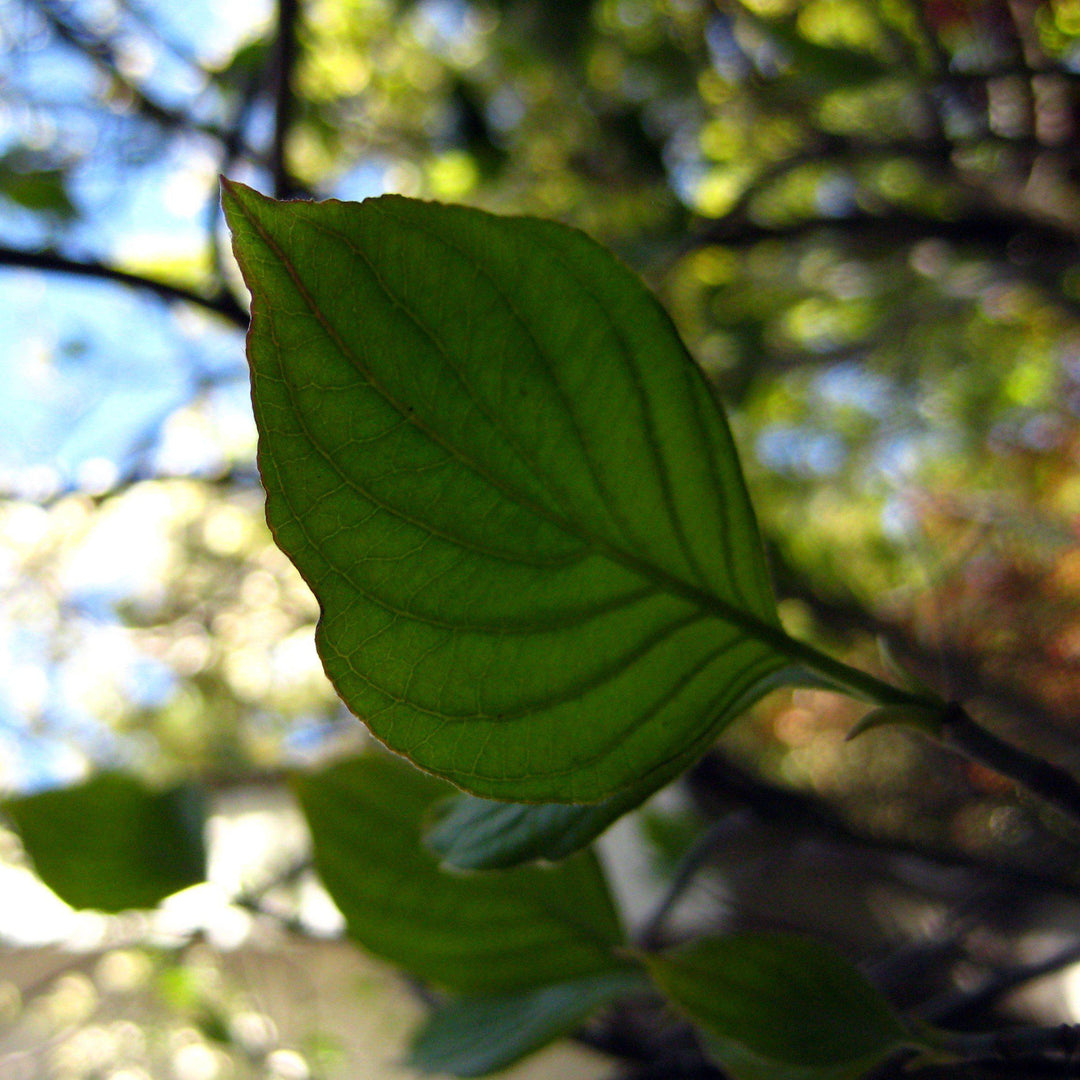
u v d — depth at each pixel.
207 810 0.30
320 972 0.90
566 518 0.17
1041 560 0.83
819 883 0.67
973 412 1.24
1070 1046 0.20
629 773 0.18
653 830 0.59
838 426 1.28
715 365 0.94
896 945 0.52
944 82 0.62
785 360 1.01
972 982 0.51
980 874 0.51
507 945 0.25
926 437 1.28
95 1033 0.83
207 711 1.02
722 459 0.18
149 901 0.29
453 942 0.25
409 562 0.17
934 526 0.84
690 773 0.46
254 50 0.65
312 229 0.16
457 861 0.20
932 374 1.21
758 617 0.18
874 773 0.93
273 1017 0.76
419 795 0.26
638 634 0.18
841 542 1.05
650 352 0.17
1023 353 1.20
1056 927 0.58
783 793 0.46
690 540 0.18
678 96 0.84
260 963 0.67
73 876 0.29
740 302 0.95
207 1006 0.57
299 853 0.46
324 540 0.16
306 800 0.26
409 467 0.16
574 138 0.86
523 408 0.17
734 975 0.22
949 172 0.72
